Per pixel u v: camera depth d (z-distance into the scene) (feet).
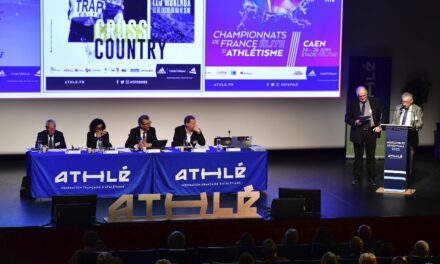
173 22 41.11
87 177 31.40
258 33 42.09
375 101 35.45
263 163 32.86
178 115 42.39
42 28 40.01
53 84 40.45
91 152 31.65
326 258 20.01
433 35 45.19
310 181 36.45
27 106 40.75
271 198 32.37
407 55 45.03
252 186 30.22
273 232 28.35
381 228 29.12
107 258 20.49
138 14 40.70
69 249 26.99
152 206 29.50
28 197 31.96
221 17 41.65
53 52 40.22
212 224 28.07
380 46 44.70
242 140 33.30
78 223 27.20
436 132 43.70
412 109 34.47
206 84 41.91
